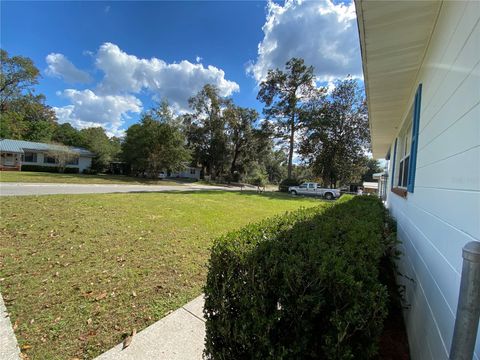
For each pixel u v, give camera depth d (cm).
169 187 2017
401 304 225
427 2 166
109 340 199
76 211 670
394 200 491
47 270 320
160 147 2491
